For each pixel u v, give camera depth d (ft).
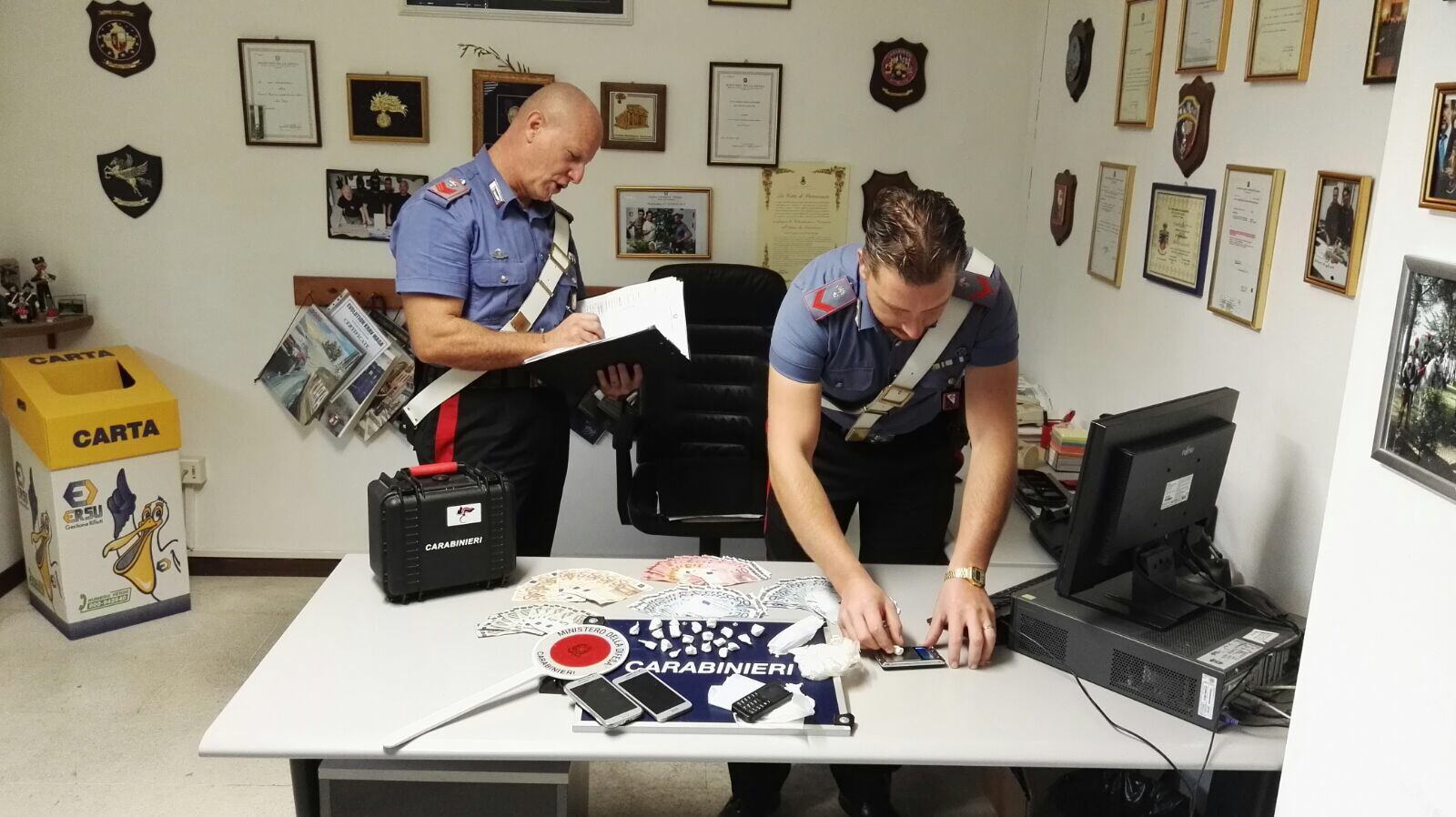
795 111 11.00
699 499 9.66
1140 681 5.33
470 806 5.02
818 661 5.35
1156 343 8.30
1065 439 9.07
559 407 8.41
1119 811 6.24
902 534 7.32
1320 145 6.26
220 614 11.07
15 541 11.37
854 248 6.16
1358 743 4.32
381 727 4.94
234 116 10.75
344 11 10.55
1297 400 6.46
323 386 11.32
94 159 10.77
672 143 11.02
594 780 8.64
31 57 10.50
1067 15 10.13
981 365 6.32
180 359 11.39
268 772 8.54
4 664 9.95
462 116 10.84
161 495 10.61
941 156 11.18
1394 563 4.14
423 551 6.01
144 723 9.11
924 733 5.00
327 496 11.82
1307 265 6.34
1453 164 3.88
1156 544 5.86
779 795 8.00
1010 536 8.13
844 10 10.77
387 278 11.18
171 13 10.48
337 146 10.85
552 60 10.76
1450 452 3.84
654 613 6.03
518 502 8.25
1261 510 6.88
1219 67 7.38
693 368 10.18
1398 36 5.53
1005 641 5.90
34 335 10.61
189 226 11.02
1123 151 8.92
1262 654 5.23
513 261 7.83
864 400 6.54
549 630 5.79
